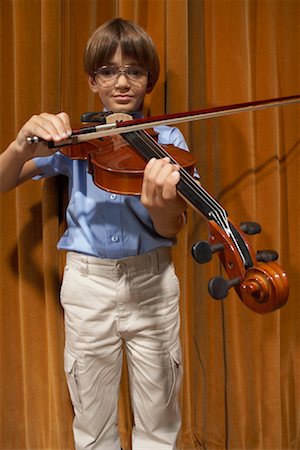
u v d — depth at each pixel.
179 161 0.98
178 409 1.26
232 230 0.83
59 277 1.36
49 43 1.22
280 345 1.42
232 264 0.79
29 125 0.92
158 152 0.95
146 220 1.13
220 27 1.29
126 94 1.11
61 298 1.20
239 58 1.28
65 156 1.17
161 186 0.82
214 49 1.31
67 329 1.20
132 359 1.20
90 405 1.21
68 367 1.20
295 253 1.39
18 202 1.31
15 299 1.38
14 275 1.37
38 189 1.33
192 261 1.41
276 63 1.30
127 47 1.08
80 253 1.15
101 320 1.15
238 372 1.40
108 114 1.12
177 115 1.04
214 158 1.36
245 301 0.76
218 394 1.44
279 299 0.73
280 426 1.40
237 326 1.38
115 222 1.13
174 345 1.20
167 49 1.27
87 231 1.13
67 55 1.28
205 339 1.44
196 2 1.32
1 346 1.38
